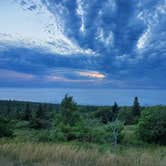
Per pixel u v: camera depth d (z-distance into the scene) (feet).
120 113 162.50
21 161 27.45
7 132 86.02
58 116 104.17
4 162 26.76
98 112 143.54
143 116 96.73
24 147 35.63
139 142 85.92
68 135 78.38
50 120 118.01
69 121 100.58
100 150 42.29
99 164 28.27
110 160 30.14
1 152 31.68
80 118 99.30
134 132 96.53
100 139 75.15
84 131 79.61
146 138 91.66
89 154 32.71
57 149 34.55
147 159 32.68
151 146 79.61
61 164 27.27
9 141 52.80
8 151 32.48
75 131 80.28
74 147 39.65
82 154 32.30
